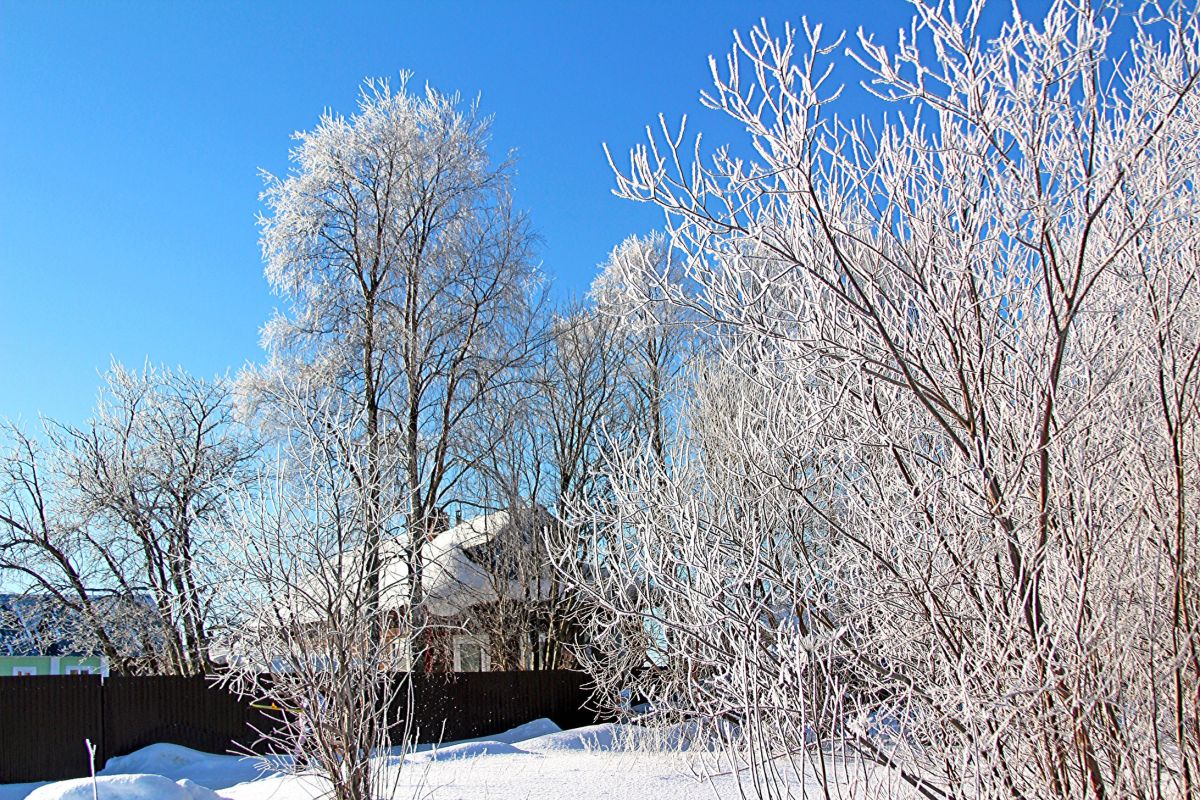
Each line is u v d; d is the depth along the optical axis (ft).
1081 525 12.46
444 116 79.61
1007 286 13.14
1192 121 12.48
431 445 71.41
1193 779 12.76
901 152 13.42
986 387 12.79
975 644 13.01
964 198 12.92
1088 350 13.38
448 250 75.31
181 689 57.00
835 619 16.25
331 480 27.96
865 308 12.83
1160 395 13.25
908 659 14.26
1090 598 12.92
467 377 73.56
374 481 30.12
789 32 11.99
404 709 63.00
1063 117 12.21
